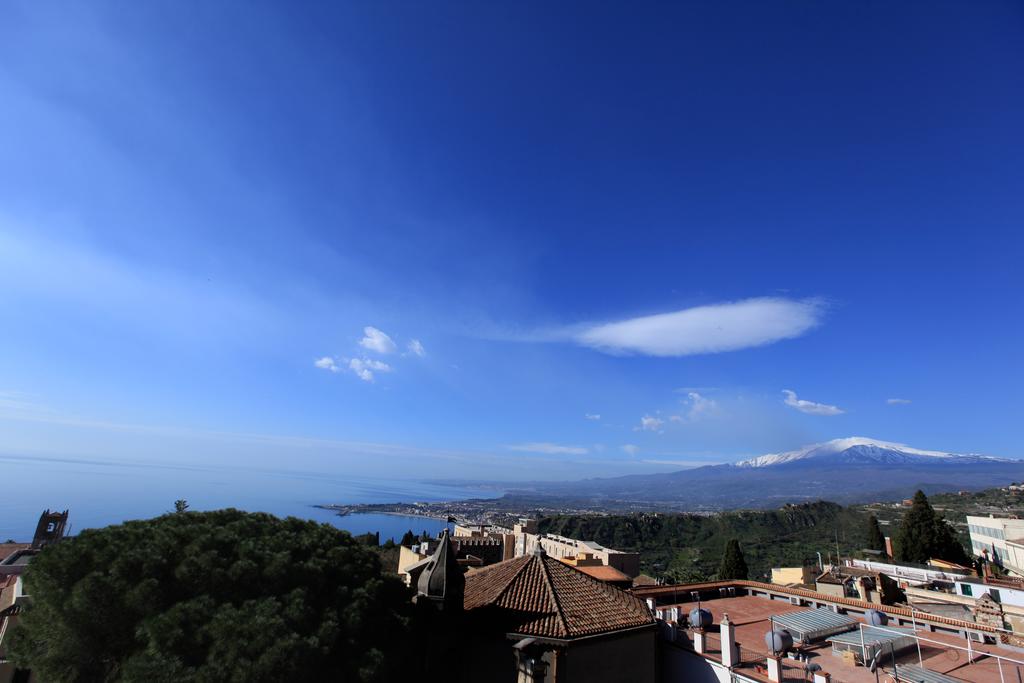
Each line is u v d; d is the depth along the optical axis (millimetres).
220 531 18656
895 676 19438
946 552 61906
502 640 20859
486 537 75688
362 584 18984
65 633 15055
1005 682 19188
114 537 17562
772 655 19625
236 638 14836
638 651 22547
